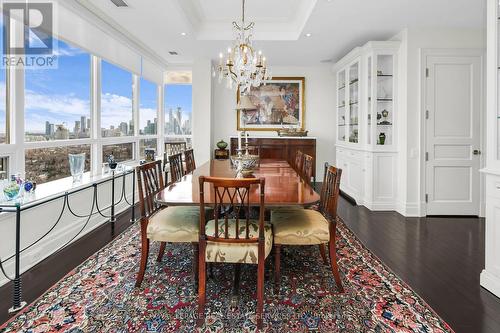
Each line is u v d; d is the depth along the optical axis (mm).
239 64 3479
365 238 3271
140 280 2209
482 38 4066
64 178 3318
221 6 4055
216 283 2293
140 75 5051
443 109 4113
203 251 1898
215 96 6648
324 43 4777
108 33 3900
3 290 2162
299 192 2244
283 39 4656
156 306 1979
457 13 3613
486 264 2238
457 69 4086
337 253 2855
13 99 2602
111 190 3984
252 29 4449
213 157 6457
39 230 2654
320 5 3400
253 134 6680
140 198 2230
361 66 4727
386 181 4473
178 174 3703
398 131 4379
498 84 2197
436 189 4176
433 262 2666
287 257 2783
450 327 1776
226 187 1829
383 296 2115
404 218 4059
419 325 1794
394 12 3582
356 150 5008
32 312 1895
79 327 1758
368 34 4352
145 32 4336
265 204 1930
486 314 1907
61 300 2029
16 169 2631
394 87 4344
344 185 5680
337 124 6082
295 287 2238
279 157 6262
